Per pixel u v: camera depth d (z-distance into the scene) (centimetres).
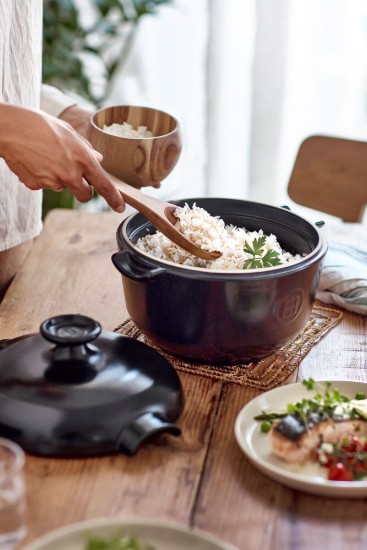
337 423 94
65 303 133
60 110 152
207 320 104
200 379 111
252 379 111
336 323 130
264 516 85
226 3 259
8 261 152
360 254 150
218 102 273
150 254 114
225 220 128
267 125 269
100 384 96
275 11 253
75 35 262
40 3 145
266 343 107
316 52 271
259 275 101
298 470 91
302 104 277
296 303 106
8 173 142
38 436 92
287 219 124
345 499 88
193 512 86
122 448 93
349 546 81
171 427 94
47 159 110
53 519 84
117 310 131
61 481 89
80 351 99
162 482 90
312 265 105
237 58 269
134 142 126
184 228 113
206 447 96
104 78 286
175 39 278
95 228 169
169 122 136
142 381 98
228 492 89
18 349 102
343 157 183
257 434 97
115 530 77
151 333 110
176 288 103
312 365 117
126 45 271
